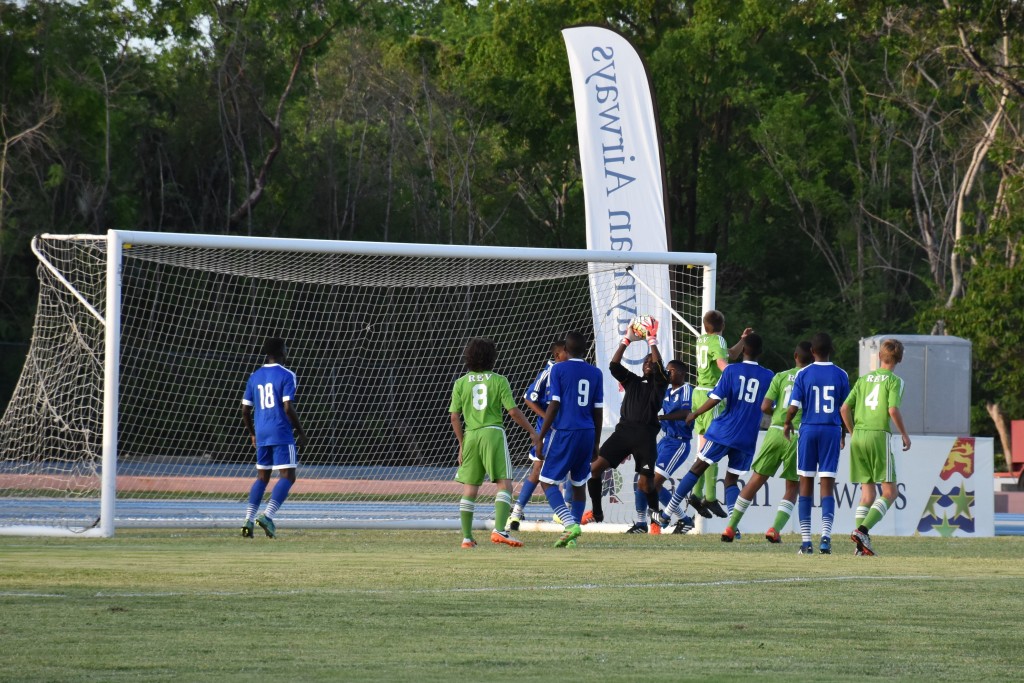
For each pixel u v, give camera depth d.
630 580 29.05
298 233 145.88
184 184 138.12
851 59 156.38
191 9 136.88
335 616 22.25
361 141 149.38
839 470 51.66
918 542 47.06
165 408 95.19
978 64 109.12
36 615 21.86
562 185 162.88
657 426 47.97
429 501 70.94
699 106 157.38
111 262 45.94
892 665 17.84
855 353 149.12
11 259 117.44
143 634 19.86
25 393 53.06
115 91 124.50
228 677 16.23
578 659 18.09
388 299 104.12
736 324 150.62
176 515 60.38
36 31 119.44
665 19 160.12
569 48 65.50
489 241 155.00
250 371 102.06
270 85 144.12
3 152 115.00
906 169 154.50
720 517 47.56
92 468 56.62
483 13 163.25
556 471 41.22
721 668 17.44
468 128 154.25
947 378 60.31
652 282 59.25
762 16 143.75
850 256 157.00
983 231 139.38
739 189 161.12
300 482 78.56
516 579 28.91
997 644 19.86
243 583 27.36
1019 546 44.81
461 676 16.59
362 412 93.94
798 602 25.14
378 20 151.50
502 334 100.12
